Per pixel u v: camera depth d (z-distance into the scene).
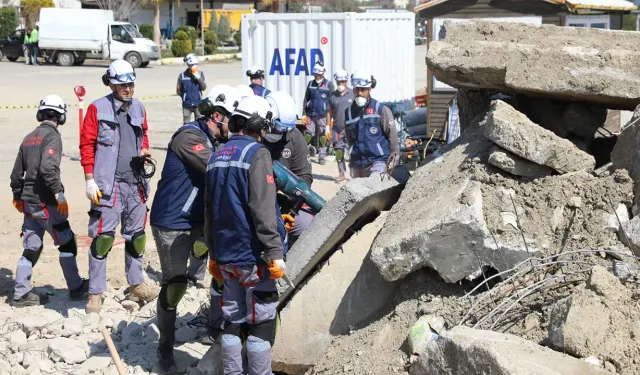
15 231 10.75
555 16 14.69
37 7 54.53
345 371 5.16
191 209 5.97
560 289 4.81
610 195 5.20
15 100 27.19
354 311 5.69
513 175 5.41
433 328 5.00
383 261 5.21
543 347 4.33
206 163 5.88
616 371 4.16
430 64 6.41
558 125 6.42
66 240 7.68
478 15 15.06
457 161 5.89
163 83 34.88
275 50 17.66
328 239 5.74
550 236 5.14
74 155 17.28
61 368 6.10
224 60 52.66
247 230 5.09
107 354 6.31
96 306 7.22
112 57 43.22
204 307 7.08
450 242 5.07
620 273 4.70
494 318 4.83
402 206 5.77
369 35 17.48
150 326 6.71
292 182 6.24
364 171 9.52
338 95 14.20
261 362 5.23
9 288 8.29
